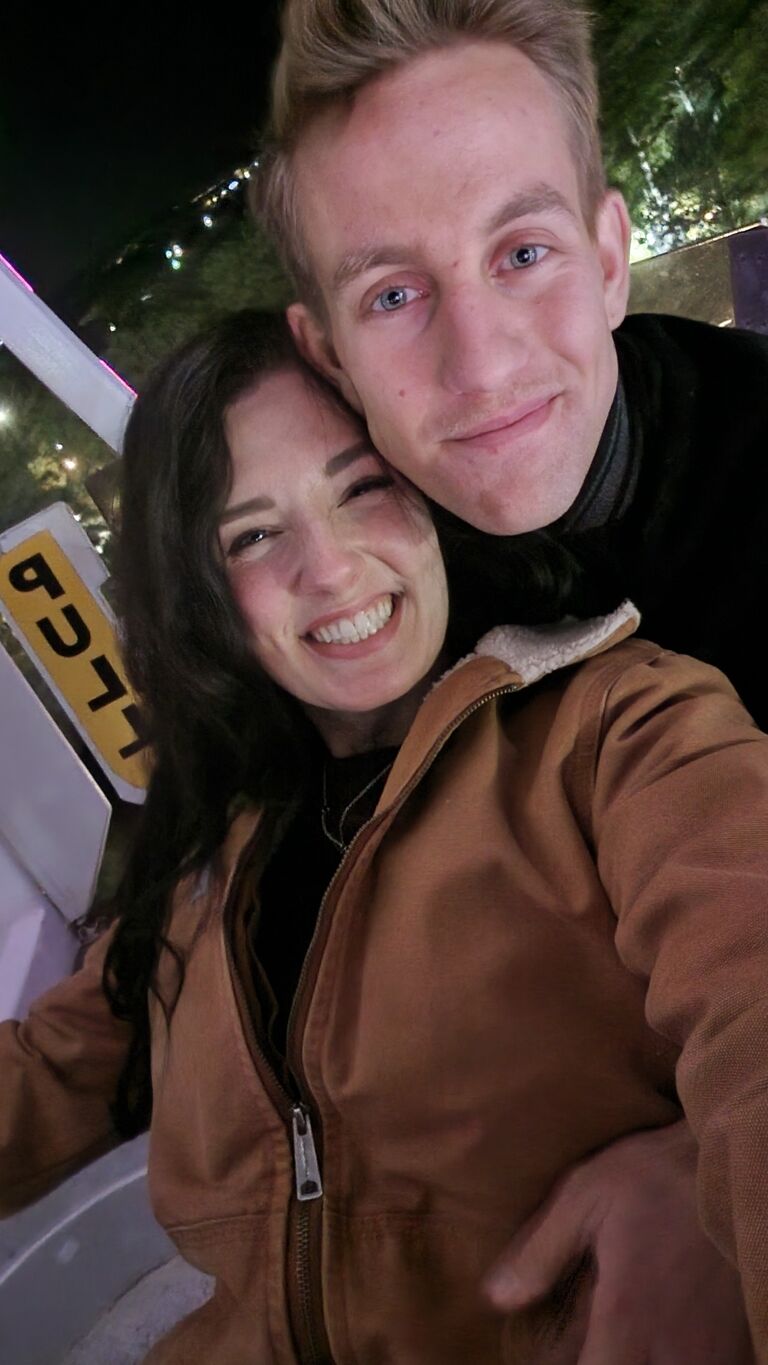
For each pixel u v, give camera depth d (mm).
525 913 733
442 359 794
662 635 1125
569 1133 745
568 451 840
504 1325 746
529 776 767
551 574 883
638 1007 725
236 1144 843
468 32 756
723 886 557
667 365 1093
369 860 772
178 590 840
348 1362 787
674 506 1083
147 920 959
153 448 823
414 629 835
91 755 1867
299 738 912
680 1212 584
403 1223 789
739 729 697
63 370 1540
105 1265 1237
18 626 1692
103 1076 1053
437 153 754
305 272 843
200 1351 883
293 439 803
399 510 829
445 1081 751
